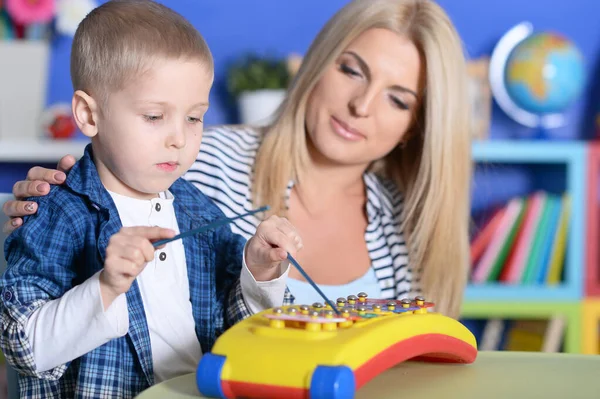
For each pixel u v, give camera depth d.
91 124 1.21
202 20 2.97
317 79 1.72
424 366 1.16
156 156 1.18
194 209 1.38
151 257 1.02
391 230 1.84
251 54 2.92
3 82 2.77
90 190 1.22
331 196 1.83
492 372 1.13
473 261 2.75
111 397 1.19
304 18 3.02
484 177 3.03
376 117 1.70
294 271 1.74
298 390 0.91
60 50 2.91
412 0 1.76
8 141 2.58
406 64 1.70
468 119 1.82
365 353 0.95
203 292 1.35
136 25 1.18
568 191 2.74
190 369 1.28
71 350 1.06
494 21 3.04
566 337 2.72
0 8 2.83
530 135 3.05
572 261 2.72
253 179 1.77
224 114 2.97
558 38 2.84
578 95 2.88
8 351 1.09
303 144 1.77
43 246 1.18
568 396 0.99
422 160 1.81
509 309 2.70
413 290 1.81
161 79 1.15
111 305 1.04
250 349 0.96
